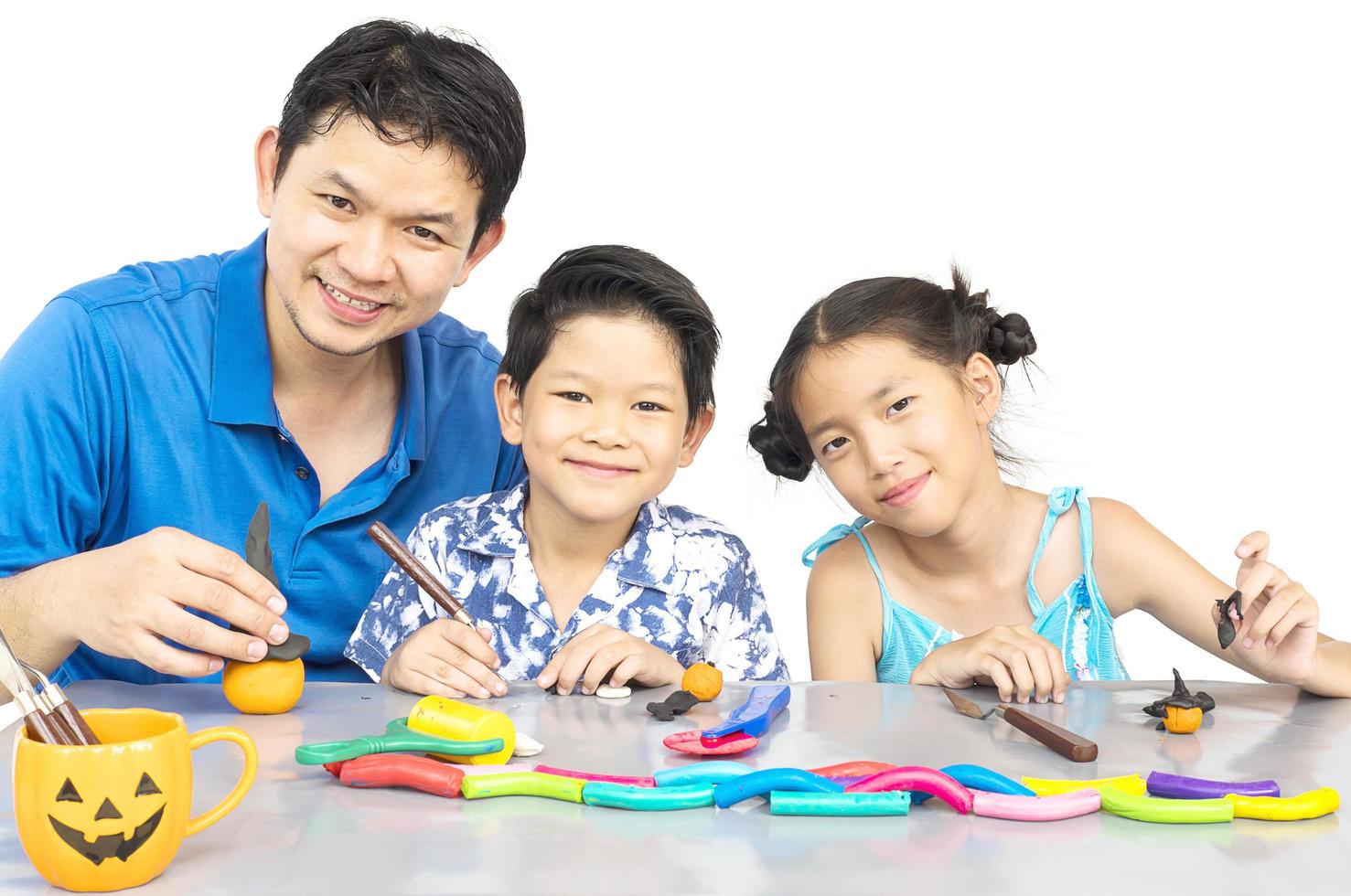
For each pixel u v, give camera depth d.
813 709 1.25
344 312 1.49
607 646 1.36
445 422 1.80
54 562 1.31
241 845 0.87
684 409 1.55
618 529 1.62
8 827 0.90
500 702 1.29
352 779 0.99
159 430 1.65
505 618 1.61
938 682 1.41
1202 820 0.92
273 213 1.52
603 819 0.92
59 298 1.65
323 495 1.72
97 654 1.66
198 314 1.68
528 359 1.55
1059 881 0.81
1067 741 1.08
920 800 0.96
